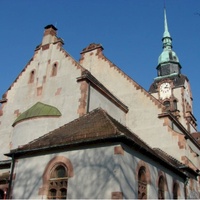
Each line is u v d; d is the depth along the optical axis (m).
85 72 27.45
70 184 18.00
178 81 69.31
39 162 19.88
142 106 31.27
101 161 17.61
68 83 27.95
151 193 19.56
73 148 18.94
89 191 17.23
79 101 26.14
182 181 25.73
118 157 17.12
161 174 21.72
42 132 25.80
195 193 27.75
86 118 23.08
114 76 33.56
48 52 31.33
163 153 27.58
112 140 17.64
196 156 30.02
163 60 74.25
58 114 26.62
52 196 18.62
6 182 21.31
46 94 29.00
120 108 31.17
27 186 19.58
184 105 65.94
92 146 18.31
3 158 28.88
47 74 30.11
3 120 30.98
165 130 29.41
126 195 16.81
